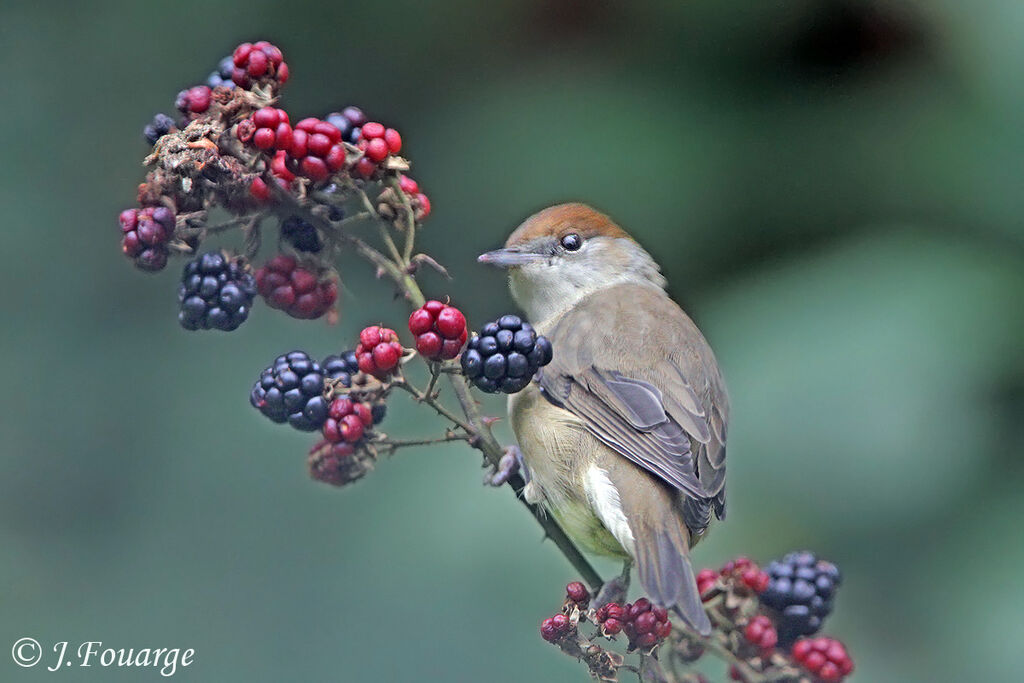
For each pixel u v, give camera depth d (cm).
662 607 662
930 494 952
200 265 669
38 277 1276
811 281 1038
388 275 666
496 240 1245
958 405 958
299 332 1184
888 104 1136
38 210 1299
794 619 704
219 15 1372
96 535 1185
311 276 678
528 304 1024
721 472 862
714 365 918
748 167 1166
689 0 1212
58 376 1247
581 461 835
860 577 967
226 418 1220
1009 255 1046
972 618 938
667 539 782
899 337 978
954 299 991
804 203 1147
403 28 1334
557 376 869
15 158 1311
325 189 662
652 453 821
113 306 1278
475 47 1312
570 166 1196
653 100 1202
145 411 1240
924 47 1123
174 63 1366
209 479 1194
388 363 650
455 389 677
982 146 1080
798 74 1175
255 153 637
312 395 663
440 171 1262
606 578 859
